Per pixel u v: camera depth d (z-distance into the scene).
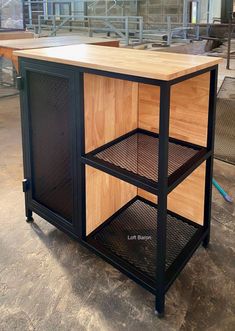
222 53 5.96
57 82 1.66
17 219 2.15
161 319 1.48
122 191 2.05
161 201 1.41
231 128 3.31
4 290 1.62
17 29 5.82
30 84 1.80
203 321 1.47
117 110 1.82
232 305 1.55
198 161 1.64
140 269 1.64
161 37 7.70
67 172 1.77
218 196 2.41
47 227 2.08
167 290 1.53
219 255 1.86
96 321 1.47
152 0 8.70
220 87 3.93
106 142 1.82
